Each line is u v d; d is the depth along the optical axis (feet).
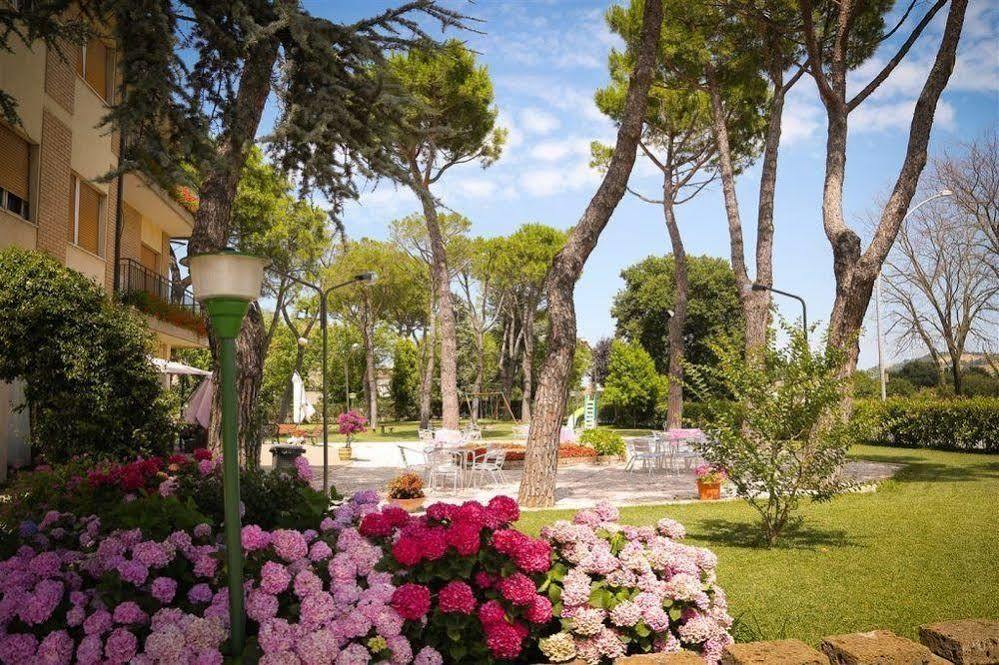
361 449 88.07
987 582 19.21
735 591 19.13
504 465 62.13
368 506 13.39
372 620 10.20
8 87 40.14
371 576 10.79
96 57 54.75
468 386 165.78
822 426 25.40
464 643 10.87
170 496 12.48
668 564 12.41
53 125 46.26
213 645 9.74
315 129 22.34
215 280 10.50
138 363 40.01
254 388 27.81
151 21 19.62
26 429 46.68
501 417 183.01
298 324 155.33
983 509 31.32
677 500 38.96
